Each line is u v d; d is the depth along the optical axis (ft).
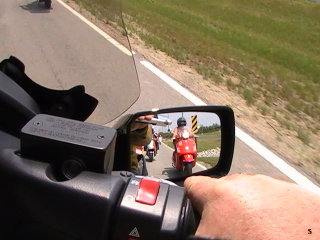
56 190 0.64
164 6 13.73
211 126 1.33
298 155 3.73
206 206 0.62
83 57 1.30
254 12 17.62
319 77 8.90
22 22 1.32
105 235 0.63
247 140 3.77
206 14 15.34
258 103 5.14
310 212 0.56
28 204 0.66
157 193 0.64
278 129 4.33
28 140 0.68
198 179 0.69
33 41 1.29
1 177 0.68
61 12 1.38
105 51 1.33
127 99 1.31
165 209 0.62
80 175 0.66
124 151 1.18
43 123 0.71
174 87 4.77
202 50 7.66
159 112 1.25
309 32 15.80
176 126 1.38
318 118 5.37
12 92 0.93
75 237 0.65
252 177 0.66
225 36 11.14
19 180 0.66
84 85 1.25
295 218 0.55
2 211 0.68
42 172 0.66
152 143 1.68
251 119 4.42
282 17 18.13
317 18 18.92
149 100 4.28
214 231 0.58
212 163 1.38
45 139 0.67
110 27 1.38
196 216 0.66
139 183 0.66
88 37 1.34
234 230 0.56
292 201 0.58
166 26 9.52
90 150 0.66
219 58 7.43
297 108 5.56
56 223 0.65
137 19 9.14
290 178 3.24
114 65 1.33
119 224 0.62
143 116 1.21
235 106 4.71
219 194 0.62
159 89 4.62
